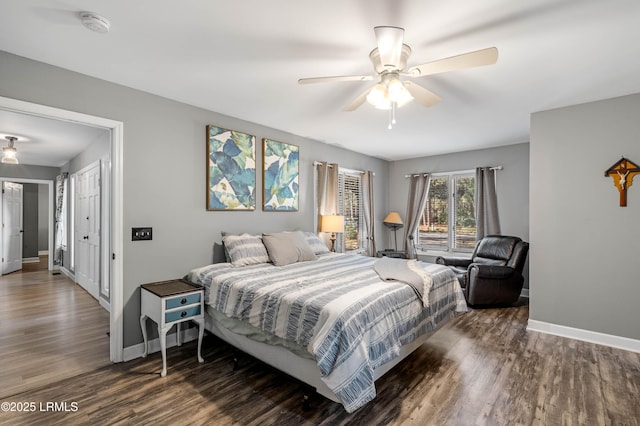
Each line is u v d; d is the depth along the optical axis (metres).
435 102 2.32
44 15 1.73
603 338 2.99
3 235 6.23
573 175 3.16
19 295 4.68
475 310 4.08
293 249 3.29
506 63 2.28
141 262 2.76
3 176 5.97
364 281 2.40
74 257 5.61
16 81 2.16
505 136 4.39
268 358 2.19
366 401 1.66
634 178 2.86
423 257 5.97
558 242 3.23
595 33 1.89
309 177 4.48
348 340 1.70
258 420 1.86
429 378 2.36
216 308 2.55
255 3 1.62
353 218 5.48
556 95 2.90
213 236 3.30
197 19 1.76
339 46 2.05
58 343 2.98
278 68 2.36
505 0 1.59
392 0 1.58
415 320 2.31
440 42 1.99
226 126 3.42
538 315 3.34
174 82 2.61
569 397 2.10
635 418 1.89
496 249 4.53
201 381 2.31
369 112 3.34
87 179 4.84
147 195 2.80
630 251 2.88
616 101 2.94
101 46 2.06
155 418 1.88
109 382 2.30
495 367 2.53
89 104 2.47
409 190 6.03
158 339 2.84
